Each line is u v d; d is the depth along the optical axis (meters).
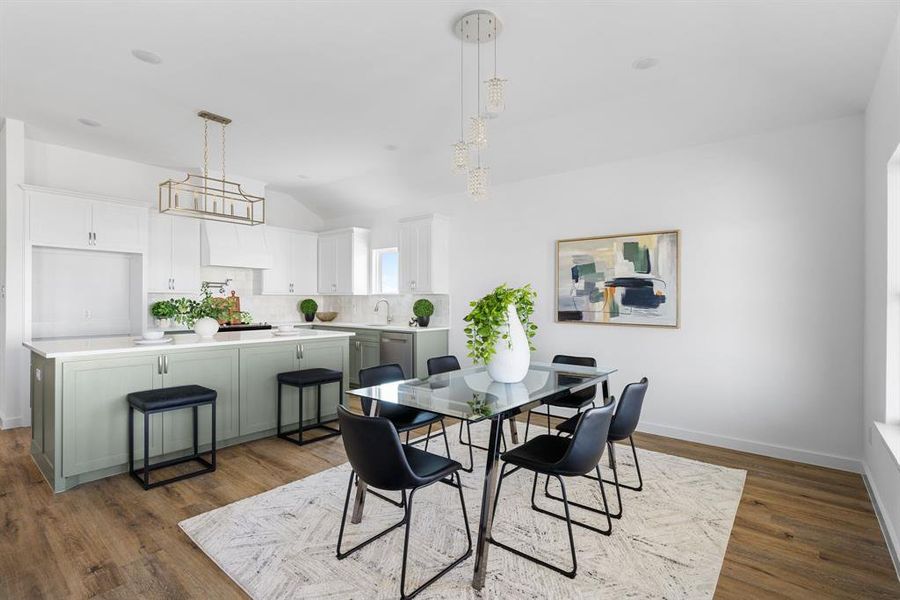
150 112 3.62
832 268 3.16
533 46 2.57
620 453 3.48
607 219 4.19
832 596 1.85
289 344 3.93
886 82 2.35
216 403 3.45
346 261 6.33
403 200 5.90
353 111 3.55
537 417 4.67
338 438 3.82
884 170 2.46
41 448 3.06
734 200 3.54
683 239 3.78
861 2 2.01
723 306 3.59
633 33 2.43
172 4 2.24
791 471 3.11
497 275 4.98
